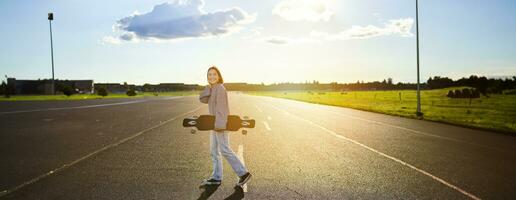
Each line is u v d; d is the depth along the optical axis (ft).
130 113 73.26
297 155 28.14
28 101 139.54
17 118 60.18
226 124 18.61
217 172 19.69
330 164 24.86
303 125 51.65
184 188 18.57
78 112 75.36
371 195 17.67
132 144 33.01
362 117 67.46
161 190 18.17
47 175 21.16
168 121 55.88
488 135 41.47
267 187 18.92
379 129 47.14
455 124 52.95
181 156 27.27
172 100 159.43
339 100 174.19
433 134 42.19
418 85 69.72
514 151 30.63
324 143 34.50
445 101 154.10
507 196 17.72
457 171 23.00
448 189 18.85
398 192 18.22
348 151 30.14
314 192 18.08
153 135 39.29
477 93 184.24
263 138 37.63
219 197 17.11
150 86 529.86
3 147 31.09
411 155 28.53
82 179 20.26
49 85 327.06
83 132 41.78
